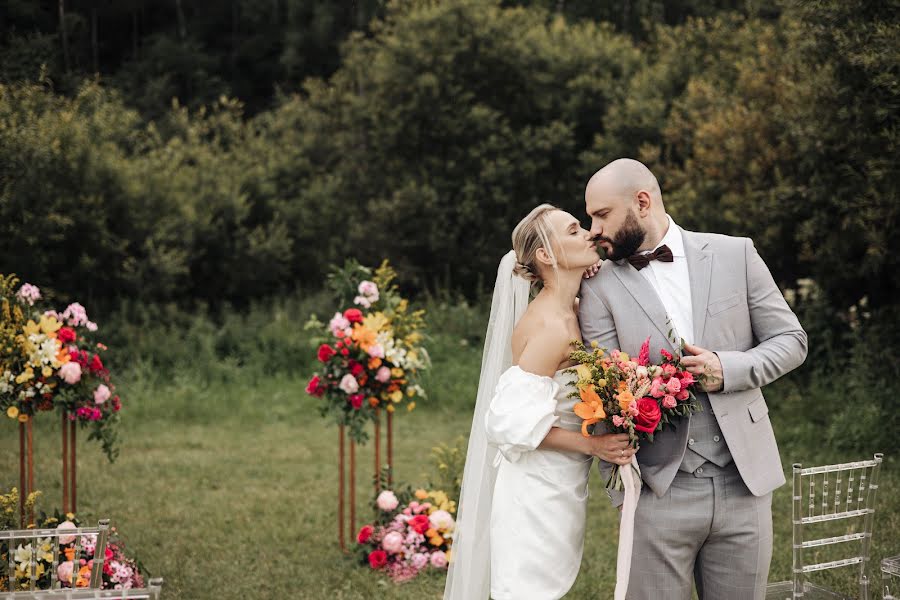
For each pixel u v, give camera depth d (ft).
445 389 32.24
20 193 35.01
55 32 65.82
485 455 10.90
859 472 21.07
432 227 43.55
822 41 24.53
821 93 24.94
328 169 51.21
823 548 16.22
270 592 15.01
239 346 37.09
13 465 23.73
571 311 10.09
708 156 31.58
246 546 17.60
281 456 25.45
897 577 10.27
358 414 16.80
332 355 16.58
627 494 9.22
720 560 9.47
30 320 14.75
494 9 45.06
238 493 21.66
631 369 8.99
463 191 43.42
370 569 16.10
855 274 27.12
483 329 37.24
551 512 9.82
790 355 9.28
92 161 37.29
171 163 42.65
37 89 40.73
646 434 8.98
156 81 69.62
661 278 9.71
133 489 21.85
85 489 21.62
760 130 30.01
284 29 74.59
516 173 44.04
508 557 9.90
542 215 9.93
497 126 44.09
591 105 44.98
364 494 21.59
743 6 56.80
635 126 41.93
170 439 27.55
